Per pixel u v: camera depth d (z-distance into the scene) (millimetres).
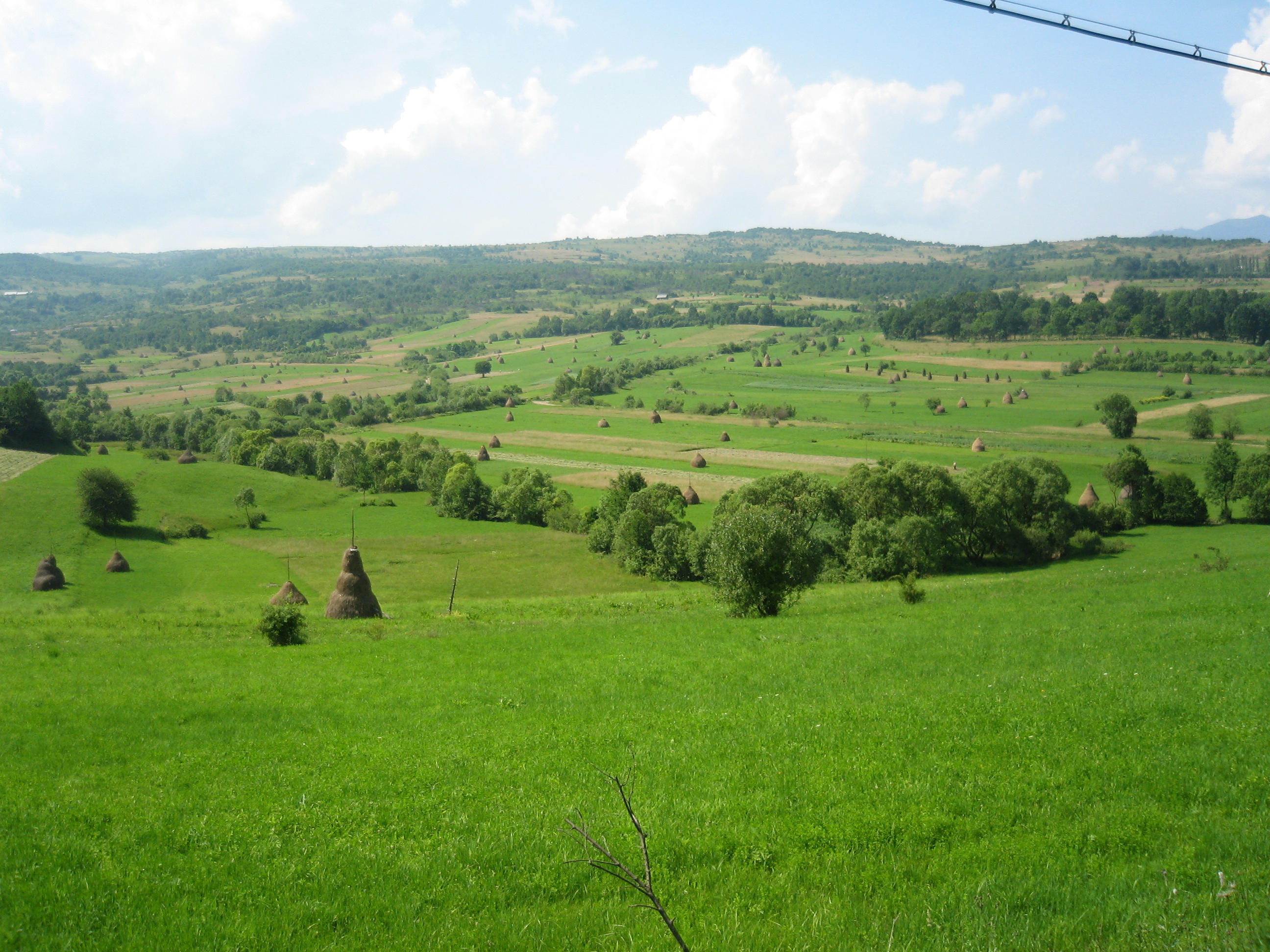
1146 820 12578
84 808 15820
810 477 77938
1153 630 27938
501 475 129625
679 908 10805
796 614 39875
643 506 81938
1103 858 11547
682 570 75562
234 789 16766
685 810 14070
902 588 42719
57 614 52688
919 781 14750
